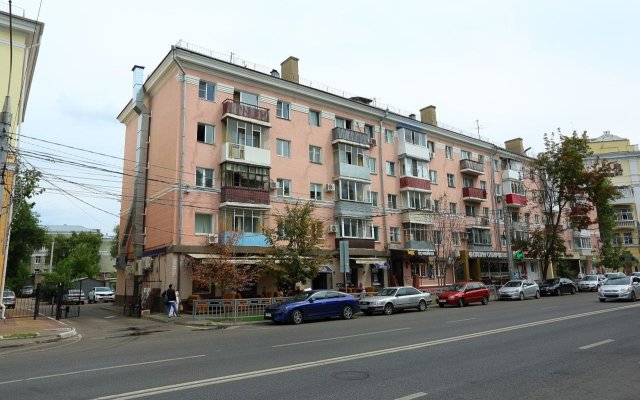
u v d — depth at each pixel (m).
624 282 24.45
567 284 38.53
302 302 19.53
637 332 12.16
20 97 22.69
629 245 61.72
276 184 30.09
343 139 34.06
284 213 30.17
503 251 45.22
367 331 14.61
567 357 8.96
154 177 30.06
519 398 6.21
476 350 10.02
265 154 29.80
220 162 28.39
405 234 37.66
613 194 42.44
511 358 8.99
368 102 38.53
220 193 28.03
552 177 42.53
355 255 33.50
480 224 43.72
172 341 13.80
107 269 81.06
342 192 33.53
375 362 8.84
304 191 32.00
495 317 18.00
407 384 7.02
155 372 8.37
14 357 11.25
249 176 29.06
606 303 23.08
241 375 7.87
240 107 29.05
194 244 26.59
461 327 14.73
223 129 28.88
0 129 14.97
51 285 32.69
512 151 50.81
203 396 6.50
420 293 25.36
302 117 32.94
